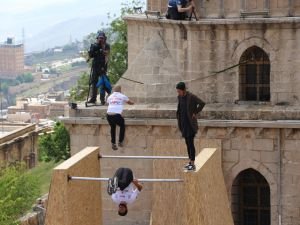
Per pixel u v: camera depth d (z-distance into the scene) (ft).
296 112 144.56
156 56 156.46
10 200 193.36
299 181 145.79
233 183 150.82
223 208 127.75
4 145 292.81
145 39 160.97
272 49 149.89
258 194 154.10
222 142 147.64
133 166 152.35
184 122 112.16
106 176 153.28
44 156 278.87
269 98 153.28
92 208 124.57
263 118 146.00
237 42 151.74
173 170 148.05
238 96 153.58
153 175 149.69
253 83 154.20
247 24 149.69
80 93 283.18
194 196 109.09
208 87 154.40
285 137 145.38
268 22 148.36
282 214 147.33
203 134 148.15
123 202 107.65
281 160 146.10
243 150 147.33
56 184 111.55
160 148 148.77
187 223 109.19
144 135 151.02
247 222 155.53
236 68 152.66
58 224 111.34
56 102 612.29
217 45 152.97
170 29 156.35
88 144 153.79
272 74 150.61
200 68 154.40
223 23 150.71
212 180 120.57
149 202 153.07
